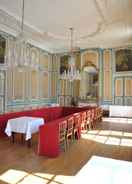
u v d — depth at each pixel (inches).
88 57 495.5
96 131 292.7
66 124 207.6
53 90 540.4
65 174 142.4
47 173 144.4
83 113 277.0
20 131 219.1
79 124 254.5
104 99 485.1
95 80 489.4
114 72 478.0
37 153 190.9
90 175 128.2
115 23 337.7
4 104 361.1
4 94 361.1
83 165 158.4
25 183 129.2
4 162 165.8
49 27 363.6
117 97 474.3
